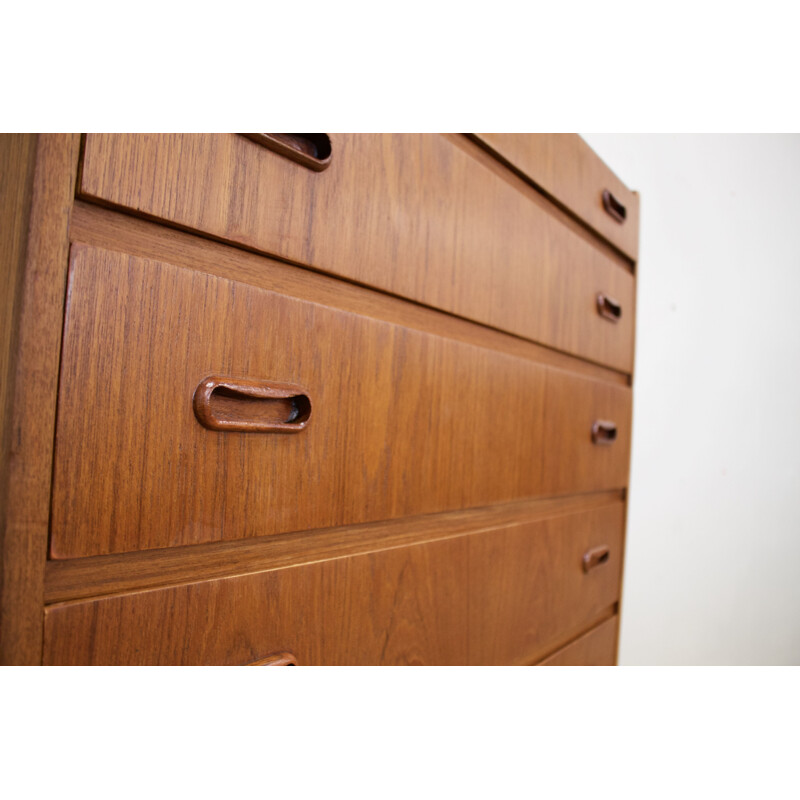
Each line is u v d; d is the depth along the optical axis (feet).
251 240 1.37
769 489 5.61
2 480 1.02
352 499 1.64
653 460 4.16
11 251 1.06
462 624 2.09
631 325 3.49
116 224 1.16
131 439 1.16
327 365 1.55
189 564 1.30
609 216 3.10
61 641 1.08
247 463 1.37
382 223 1.72
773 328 5.63
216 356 1.30
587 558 2.97
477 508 2.21
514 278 2.32
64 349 1.05
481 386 2.15
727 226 5.02
